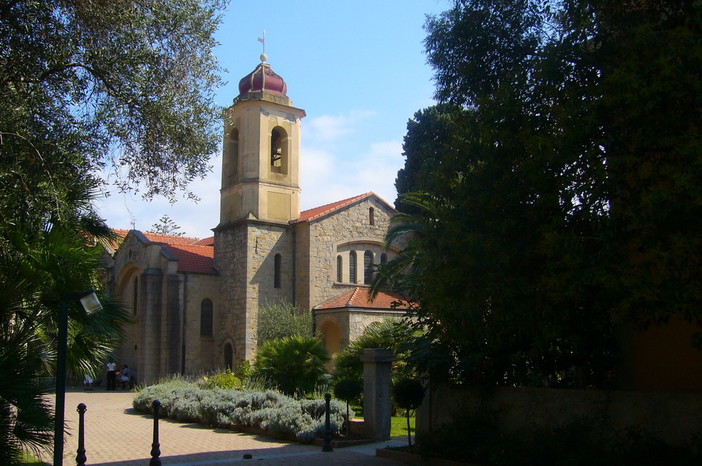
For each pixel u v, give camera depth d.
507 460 10.88
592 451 10.27
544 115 10.16
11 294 10.21
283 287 36.75
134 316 38.88
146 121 13.15
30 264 10.25
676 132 8.69
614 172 9.25
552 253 9.43
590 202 9.52
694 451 9.45
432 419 13.91
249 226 36.19
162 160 13.82
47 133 12.36
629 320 9.87
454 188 11.23
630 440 10.16
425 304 12.55
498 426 12.47
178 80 13.38
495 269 10.03
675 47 8.52
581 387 12.70
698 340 8.59
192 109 13.77
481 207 10.46
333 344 35.78
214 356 36.75
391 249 39.66
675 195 8.03
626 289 8.77
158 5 13.01
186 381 29.52
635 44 9.06
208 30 13.79
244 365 31.70
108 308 12.09
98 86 12.92
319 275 36.62
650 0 10.00
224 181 39.03
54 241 10.72
